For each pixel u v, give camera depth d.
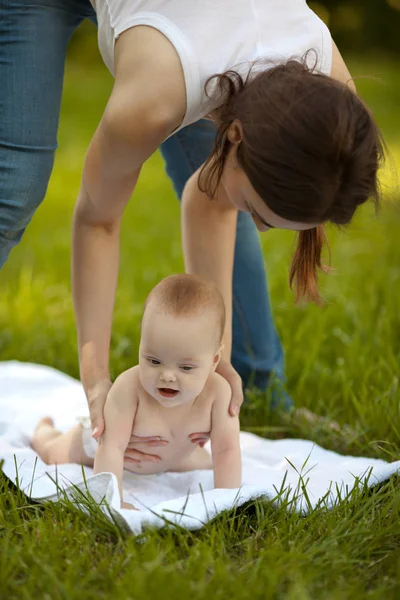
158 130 2.79
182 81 2.77
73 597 2.48
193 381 3.19
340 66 3.12
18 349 5.38
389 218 7.83
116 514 2.94
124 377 3.38
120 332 5.50
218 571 2.58
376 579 2.76
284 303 5.76
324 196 2.65
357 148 2.66
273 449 4.04
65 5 3.40
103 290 3.36
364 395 4.38
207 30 2.81
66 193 9.77
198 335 3.14
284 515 3.09
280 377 4.58
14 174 3.35
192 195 3.56
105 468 3.31
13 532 2.97
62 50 3.45
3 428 4.05
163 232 8.09
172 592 2.48
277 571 2.62
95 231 3.31
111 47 3.00
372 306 5.79
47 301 6.10
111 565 2.70
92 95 16.58
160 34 2.79
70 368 5.21
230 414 3.43
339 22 21.75
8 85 3.33
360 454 4.09
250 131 2.69
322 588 2.63
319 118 2.62
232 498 3.08
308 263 3.34
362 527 2.98
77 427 3.69
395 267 6.85
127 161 2.91
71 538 2.85
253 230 4.21
